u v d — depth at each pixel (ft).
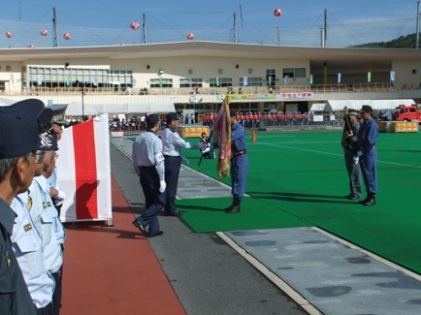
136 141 27.02
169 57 230.07
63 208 29.53
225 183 48.65
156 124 27.12
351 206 35.63
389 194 40.81
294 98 222.48
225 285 19.61
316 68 264.72
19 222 8.61
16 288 6.20
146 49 219.82
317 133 157.07
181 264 22.43
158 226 27.66
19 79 216.33
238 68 236.22
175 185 32.83
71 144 29.60
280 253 23.81
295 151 87.51
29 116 6.77
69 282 20.15
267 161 70.23
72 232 28.60
